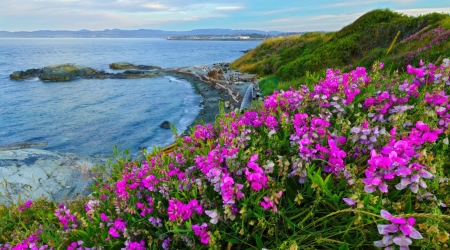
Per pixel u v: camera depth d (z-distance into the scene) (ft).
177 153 9.68
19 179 23.34
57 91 106.11
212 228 6.24
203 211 6.72
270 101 10.08
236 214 6.32
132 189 8.31
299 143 7.06
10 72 172.96
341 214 5.97
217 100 75.36
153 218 6.99
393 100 8.31
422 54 34.37
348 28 76.38
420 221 5.16
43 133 58.18
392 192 5.91
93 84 120.67
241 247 6.41
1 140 54.80
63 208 9.62
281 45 117.70
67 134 57.21
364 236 5.24
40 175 24.36
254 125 9.62
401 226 4.26
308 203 6.41
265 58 114.01
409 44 45.75
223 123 10.37
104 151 48.14
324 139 7.11
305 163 6.61
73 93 101.60
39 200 13.85
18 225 11.57
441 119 7.08
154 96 92.12
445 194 5.72
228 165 6.93
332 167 6.40
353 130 6.91
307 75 13.01
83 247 7.64
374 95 9.27
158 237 6.84
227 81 94.99
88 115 71.26
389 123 7.61
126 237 7.11
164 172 8.12
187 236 6.17
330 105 9.11
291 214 6.48
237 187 5.82
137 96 93.20
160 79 130.41
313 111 9.23
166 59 289.12
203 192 7.02
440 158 5.64
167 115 68.13
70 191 21.59
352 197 5.06
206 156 8.20
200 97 84.12
